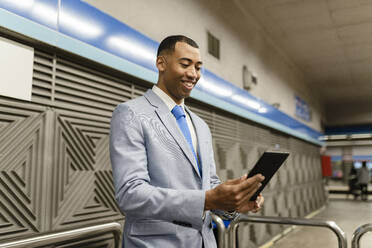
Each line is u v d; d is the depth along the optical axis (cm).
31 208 178
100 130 230
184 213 92
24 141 179
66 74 210
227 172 420
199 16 395
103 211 227
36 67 190
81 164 213
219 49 443
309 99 1042
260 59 613
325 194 1080
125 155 101
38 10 185
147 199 92
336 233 168
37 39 183
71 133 207
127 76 255
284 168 677
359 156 1472
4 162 168
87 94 223
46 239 113
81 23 214
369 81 1014
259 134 566
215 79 409
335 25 610
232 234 193
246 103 503
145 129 107
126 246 105
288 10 550
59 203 194
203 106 390
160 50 126
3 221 166
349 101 1327
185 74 119
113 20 241
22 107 179
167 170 106
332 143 1518
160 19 315
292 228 657
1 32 171
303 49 730
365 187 1284
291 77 838
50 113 196
